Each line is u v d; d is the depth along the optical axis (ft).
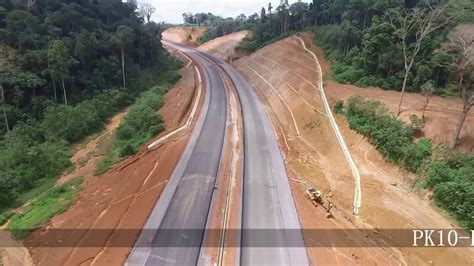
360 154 108.06
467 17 134.31
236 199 91.91
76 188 103.14
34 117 143.84
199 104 175.01
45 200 96.22
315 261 69.67
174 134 134.51
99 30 200.23
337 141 118.62
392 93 137.39
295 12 309.01
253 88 221.87
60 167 117.50
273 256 71.05
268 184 99.91
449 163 87.35
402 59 140.77
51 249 74.79
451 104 118.62
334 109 133.39
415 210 82.84
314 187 98.78
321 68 186.39
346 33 179.63
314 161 113.80
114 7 251.19
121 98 180.55
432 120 100.83
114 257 69.05
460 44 111.75
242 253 71.82
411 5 184.55
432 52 137.39
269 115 165.89
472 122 97.60
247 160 114.83
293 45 245.65
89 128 150.00
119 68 195.00
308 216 85.05
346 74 161.17
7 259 74.08
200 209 86.22
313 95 156.97
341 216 86.02
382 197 88.79
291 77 195.52
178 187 94.99
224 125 147.13
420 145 94.17
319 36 236.22
